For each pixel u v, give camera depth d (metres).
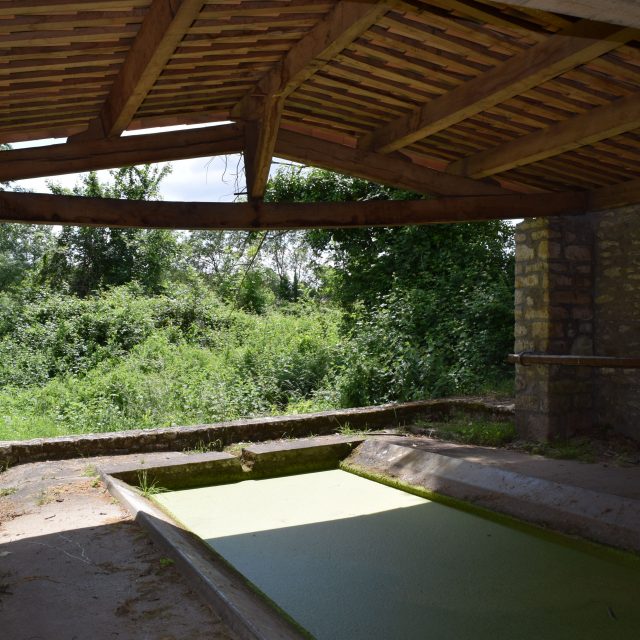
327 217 6.12
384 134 5.95
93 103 5.05
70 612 3.47
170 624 3.32
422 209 6.34
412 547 4.80
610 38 3.64
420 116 5.39
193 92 5.18
